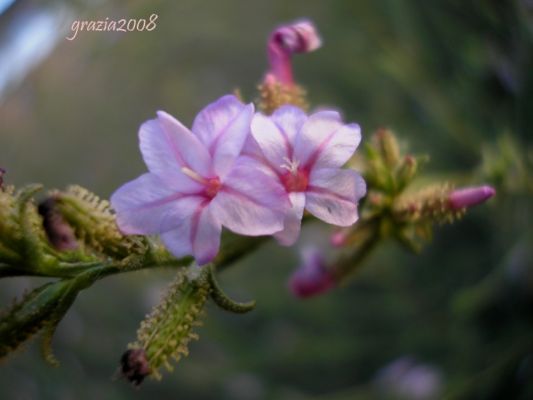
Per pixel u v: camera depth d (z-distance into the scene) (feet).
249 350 0.60
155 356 0.30
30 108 0.67
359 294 0.61
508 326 0.55
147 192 0.30
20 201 0.30
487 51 0.52
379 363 0.59
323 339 0.60
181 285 0.32
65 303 0.31
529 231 0.50
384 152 0.38
